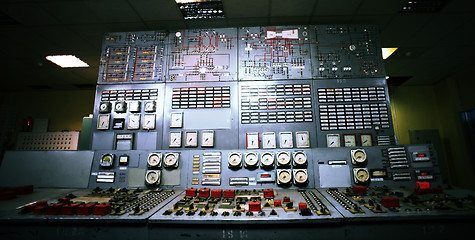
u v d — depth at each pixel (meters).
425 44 4.50
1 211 2.11
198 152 2.82
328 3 3.28
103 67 3.52
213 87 3.32
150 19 3.60
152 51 3.53
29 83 6.45
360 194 2.30
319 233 1.88
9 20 3.63
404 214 1.88
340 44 3.43
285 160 2.68
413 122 6.86
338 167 2.69
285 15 3.55
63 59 5.02
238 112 3.22
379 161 2.70
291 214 1.91
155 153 2.83
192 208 2.03
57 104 7.06
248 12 3.47
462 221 1.90
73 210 2.01
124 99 3.38
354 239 1.88
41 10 3.38
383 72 3.33
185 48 3.50
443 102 6.62
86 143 3.69
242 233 1.89
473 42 4.41
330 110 3.18
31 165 2.96
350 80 3.29
